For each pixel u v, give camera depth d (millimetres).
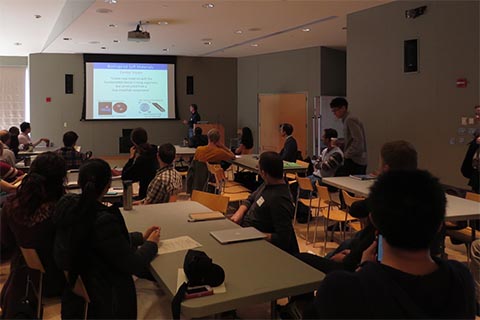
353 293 909
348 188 3854
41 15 7840
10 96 12047
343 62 10594
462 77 5098
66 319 1930
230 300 1599
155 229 2279
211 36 8680
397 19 5902
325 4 6113
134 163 4559
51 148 8125
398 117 5984
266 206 2760
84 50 10852
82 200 1812
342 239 4695
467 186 5102
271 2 5980
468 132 5059
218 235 2393
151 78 11891
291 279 1788
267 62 11453
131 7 6223
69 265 1792
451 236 3490
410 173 941
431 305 878
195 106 11164
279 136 11141
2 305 2270
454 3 5141
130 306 1844
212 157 5910
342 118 5402
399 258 919
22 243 2236
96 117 11617
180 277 1804
